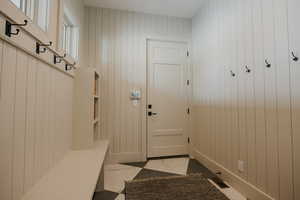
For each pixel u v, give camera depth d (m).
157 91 3.14
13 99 0.90
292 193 1.32
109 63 2.93
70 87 1.93
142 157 2.97
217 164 2.35
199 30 2.97
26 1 1.17
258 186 1.65
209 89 2.61
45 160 1.28
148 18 3.09
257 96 1.67
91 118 2.07
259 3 1.64
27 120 1.03
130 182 2.11
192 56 3.25
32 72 1.08
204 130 2.77
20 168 0.96
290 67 1.34
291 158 1.33
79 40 2.48
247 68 1.80
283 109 1.40
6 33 0.82
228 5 2.13
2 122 0.81
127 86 2.98
